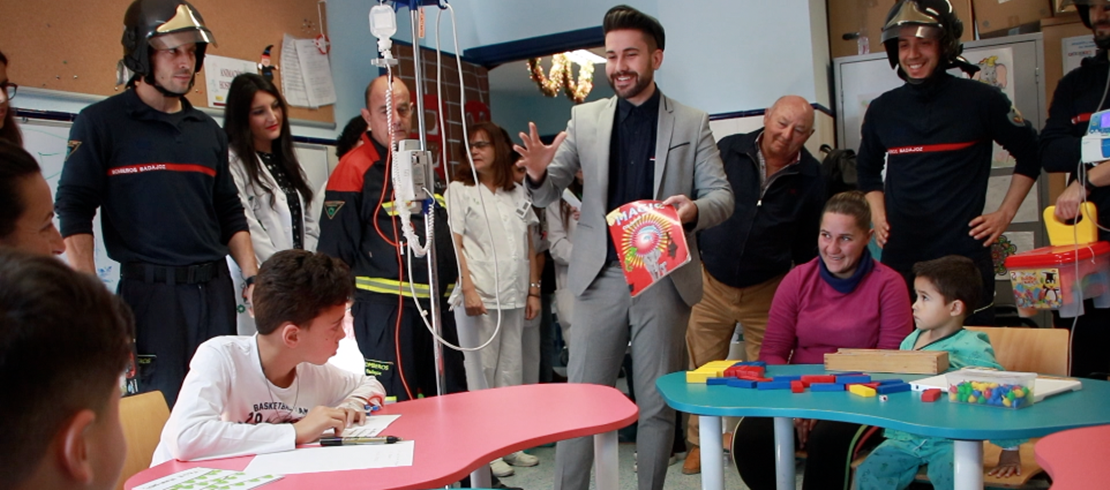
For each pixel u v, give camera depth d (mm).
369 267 2879
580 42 4688
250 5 3564
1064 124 2996
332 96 3980
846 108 4422
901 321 2449
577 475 2354
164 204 2400
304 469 1403
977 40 4188
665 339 2377
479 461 1453
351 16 4152
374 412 1848
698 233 3562
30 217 1236
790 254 3520
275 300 1717
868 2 4398
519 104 8977
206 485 1310
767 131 3420
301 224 3129
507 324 3641
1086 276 2654
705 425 1866
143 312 2357
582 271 2447
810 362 2592
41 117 2791
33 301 567
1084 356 2889
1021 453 2096
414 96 4473
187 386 1641
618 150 2469
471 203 3578
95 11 2998
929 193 3012
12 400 552
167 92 2385
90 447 608
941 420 1533
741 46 4254
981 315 2934
